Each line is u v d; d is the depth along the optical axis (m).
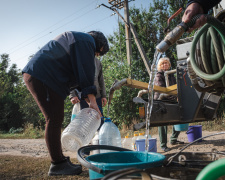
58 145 2.45
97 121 2.35
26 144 7.39
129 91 10.15
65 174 2.46
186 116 2.53
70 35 2.41
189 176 1.09
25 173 2.71
